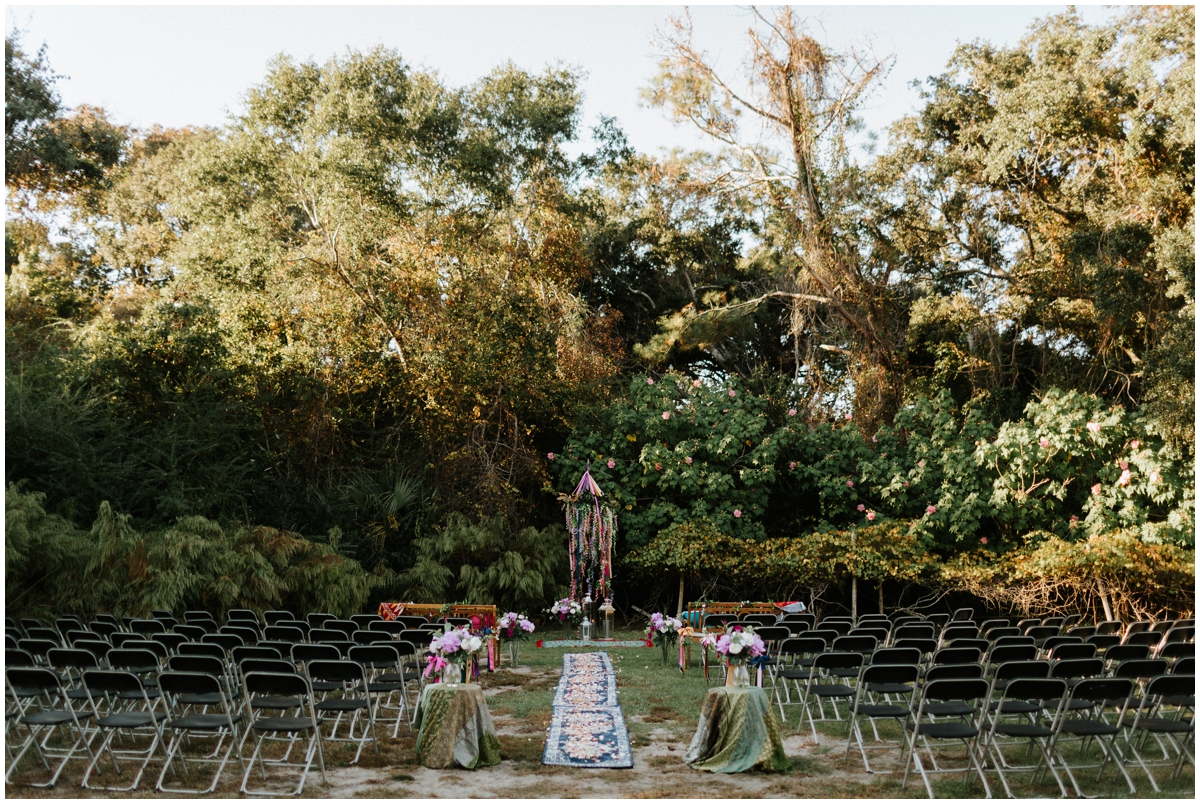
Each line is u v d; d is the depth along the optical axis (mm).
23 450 11516
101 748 5656
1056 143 16391
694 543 14555
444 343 15766
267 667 6062
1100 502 13453
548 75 17812
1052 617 9773
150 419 13852
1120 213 15312
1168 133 14258
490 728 6180
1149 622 10648
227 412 14250
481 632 9133
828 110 17594
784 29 17266
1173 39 13633
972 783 5750
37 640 6727
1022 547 14234
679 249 22891
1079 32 16625
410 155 16453
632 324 24453
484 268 16844
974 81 18922
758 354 23516
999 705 5590
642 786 5562
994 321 18188
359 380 16031
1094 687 5609
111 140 17719
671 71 18750
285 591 12109
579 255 18547
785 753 6398
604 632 14281
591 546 14461
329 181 15555
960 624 9273
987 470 14625
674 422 16438
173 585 10617
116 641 7473
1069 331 17781
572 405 16906
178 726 5406
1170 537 12539
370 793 5391
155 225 20766
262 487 14164
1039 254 17938
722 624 9820
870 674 6176
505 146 17328
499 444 16375
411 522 15227
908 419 16156
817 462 16297
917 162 19250
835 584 14289
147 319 14484
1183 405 12844
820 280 18219
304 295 16062
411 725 6492
